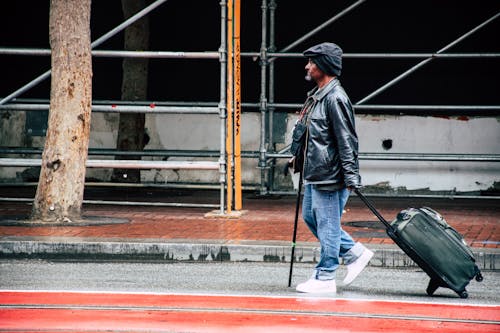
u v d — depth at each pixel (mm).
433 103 24531
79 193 15461
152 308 9492
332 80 10422
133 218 16375
